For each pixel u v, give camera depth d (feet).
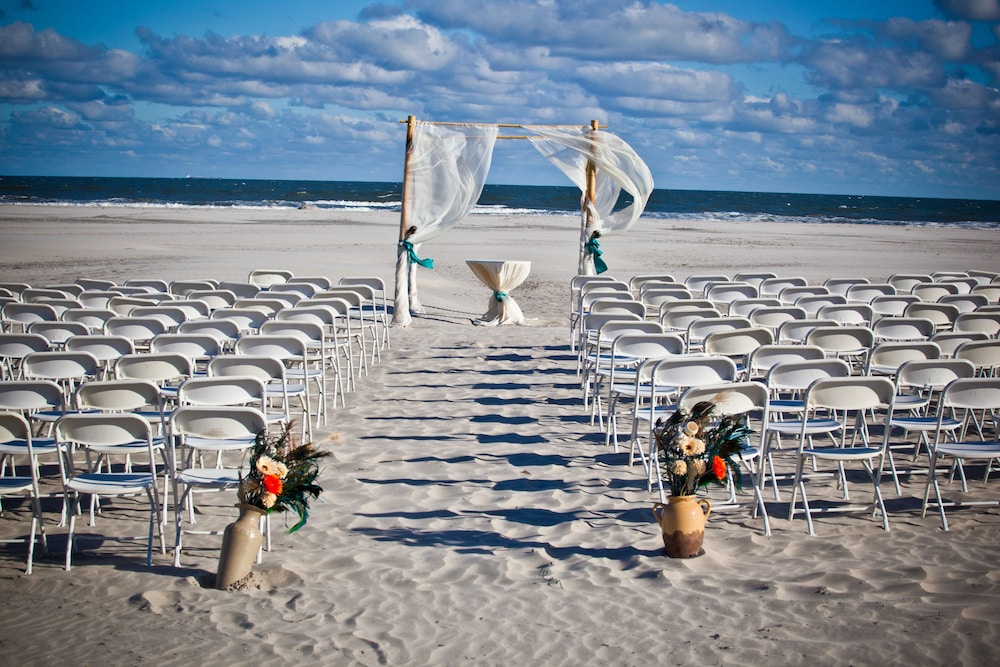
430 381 29.40
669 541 13.83
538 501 17.11
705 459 14.10
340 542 14.96
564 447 21.15
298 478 13.69
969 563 13.34
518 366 32.07
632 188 41.04
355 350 35.09
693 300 27.02
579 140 40.19
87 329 23.59
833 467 19.38
